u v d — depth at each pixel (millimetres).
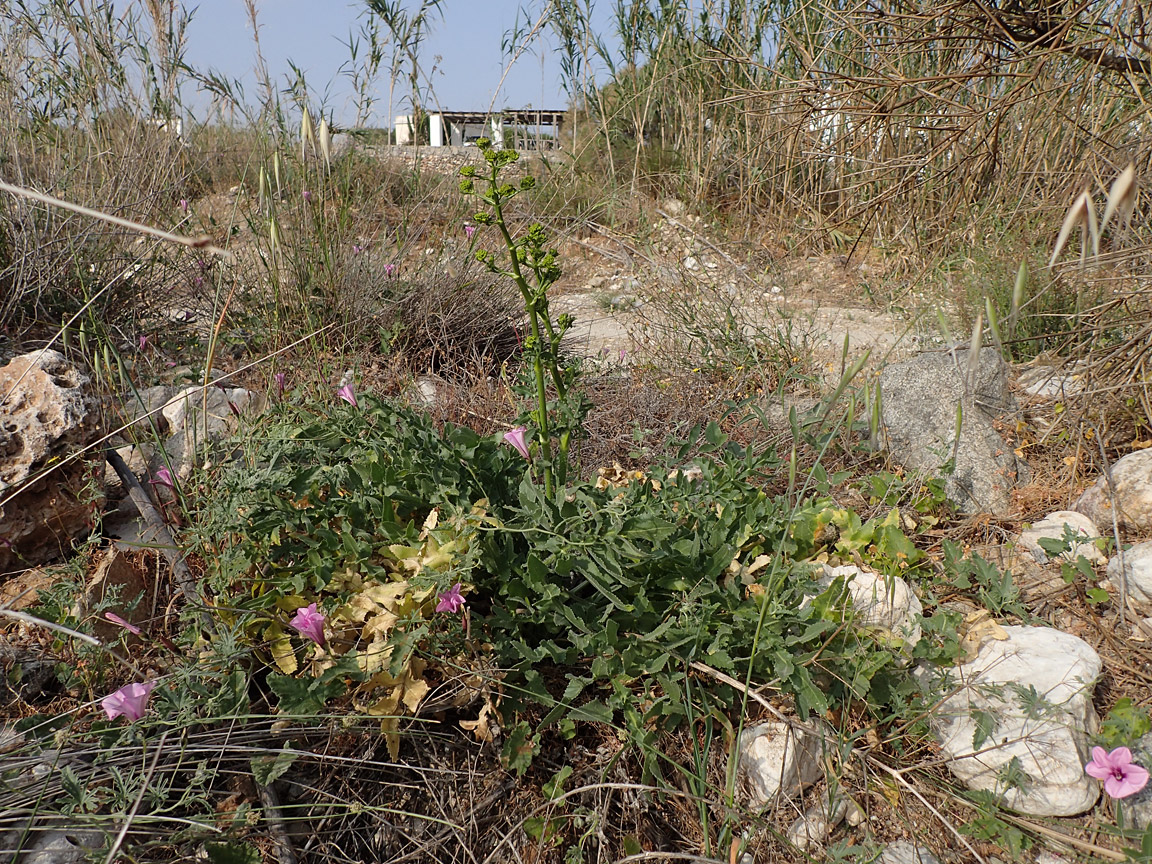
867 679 2021
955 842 1905
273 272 4445
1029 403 3639
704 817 1755
